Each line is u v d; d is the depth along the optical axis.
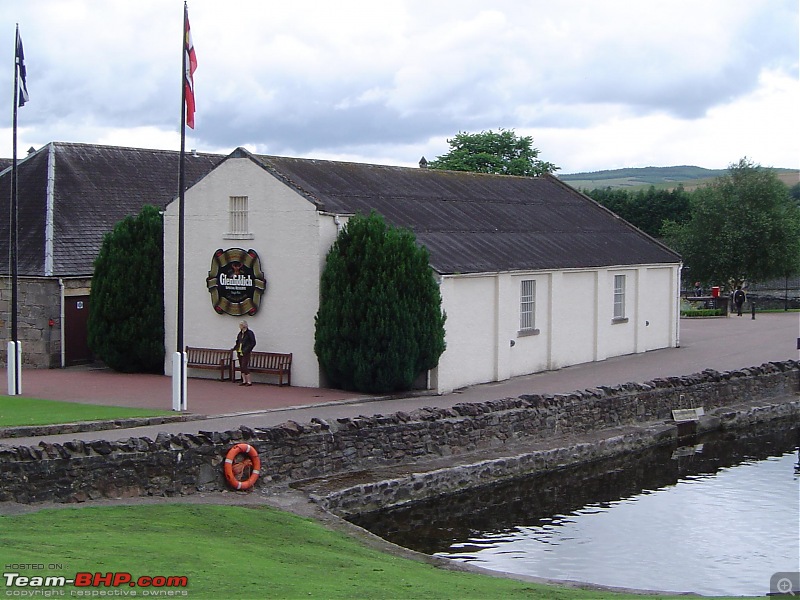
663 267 40.75
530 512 21.30
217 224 31.55
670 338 41.38
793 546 18.88
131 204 40.38
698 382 30.17
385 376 28.27
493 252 32.75
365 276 28.33
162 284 33.19
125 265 33.12
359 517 19.95
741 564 17.73
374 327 28.19
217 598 11.60
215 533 15.91
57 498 16.86
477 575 15.26
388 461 22.03
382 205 32.62
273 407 26.38
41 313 35.34
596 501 22.28
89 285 36.38
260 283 30.66
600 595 14.25
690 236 67.44
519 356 33.03
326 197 30.91
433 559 16.16
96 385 30.69
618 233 41.25
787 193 69.19
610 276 37.59
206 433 18.88
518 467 23.50
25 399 27.50
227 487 18.94
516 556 18.08
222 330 31.73
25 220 37.56
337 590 12.67
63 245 36.47
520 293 33.19
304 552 15.31
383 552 16.23
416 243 30.59
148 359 33.28
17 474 16.47
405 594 12.88
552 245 36.19
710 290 66.50
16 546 13.26
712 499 22.48
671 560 17.97
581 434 26.44
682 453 27.47
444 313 29.06
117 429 23.14
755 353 38.97
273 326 30.61
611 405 27.39
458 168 75.62
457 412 23.66
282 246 30.27
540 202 41.28
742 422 30.64
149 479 17.97
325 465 20.83
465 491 22.23
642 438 27.20
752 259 65.88
